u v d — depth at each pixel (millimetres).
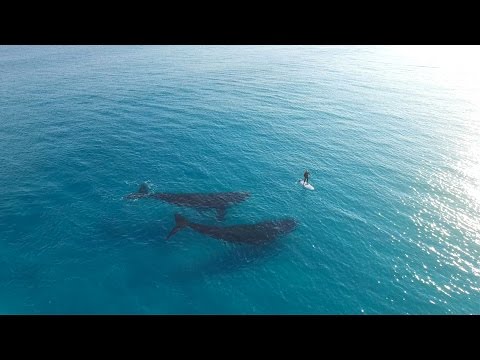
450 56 117812
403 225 31406
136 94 66625
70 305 23547
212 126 52281
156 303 23891
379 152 45031
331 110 60312
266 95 67938
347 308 23797
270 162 42250
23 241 28688
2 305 23344
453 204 34188
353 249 28734
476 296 24406
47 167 39688
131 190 35906
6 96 64188
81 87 70625
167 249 28391
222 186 37250
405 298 24406
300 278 26047
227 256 27828
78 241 28953
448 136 50031
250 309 23672
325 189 36938
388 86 76812
